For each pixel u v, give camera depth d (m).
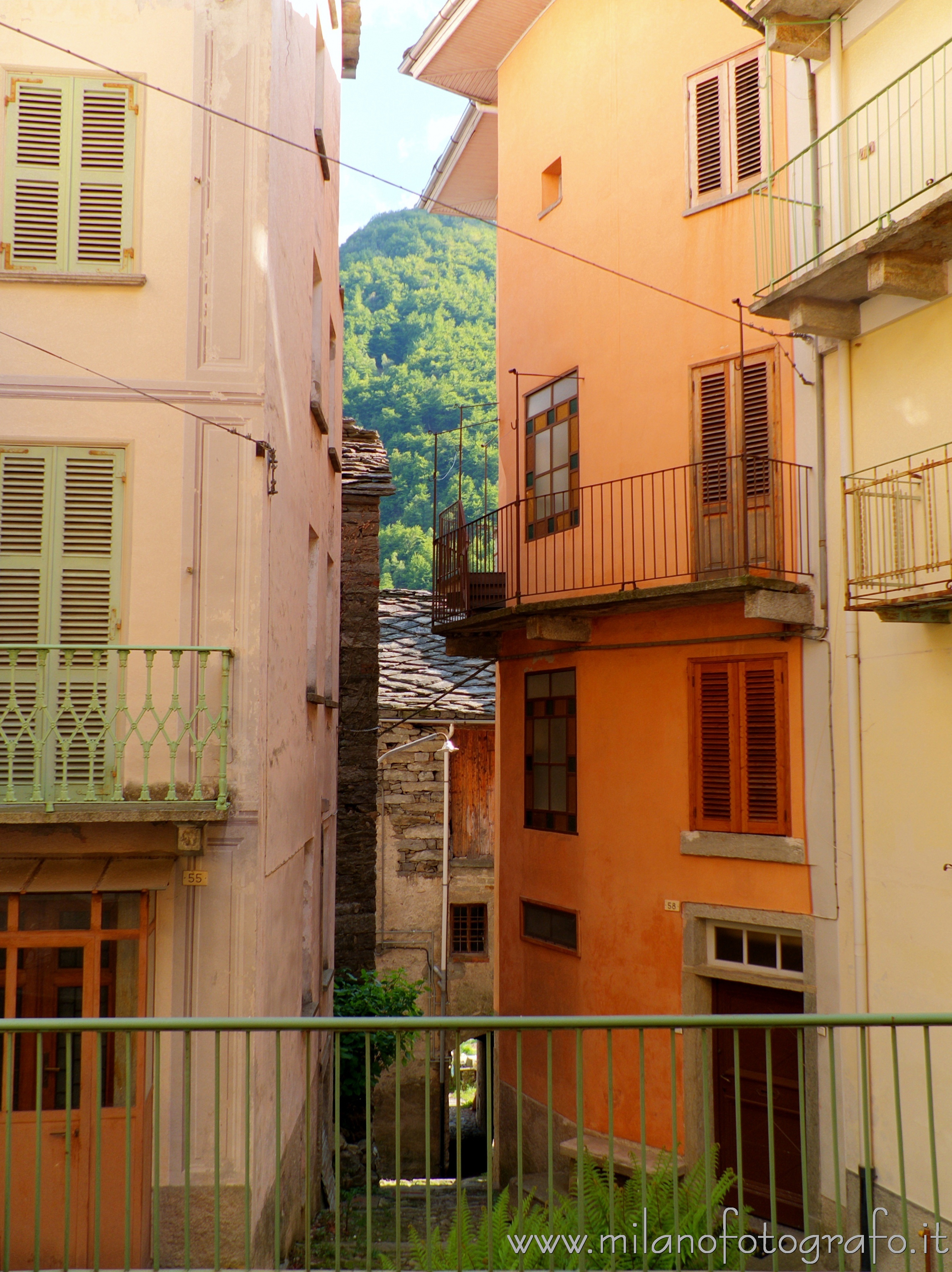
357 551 16.33
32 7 8.12
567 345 13.35
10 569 7.79
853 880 9.47
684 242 11.71
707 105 11.59
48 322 7.94
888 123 9.29
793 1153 9.98
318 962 11.88
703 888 10.90
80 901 7.60
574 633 12.25
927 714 8.80
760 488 10.79
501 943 14.12
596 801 12.24
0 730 7.10
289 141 9.16
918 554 8.84
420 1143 16.23
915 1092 8.68
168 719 7.60
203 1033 7.45
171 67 8.19
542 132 14.15
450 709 16.84
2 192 8.00
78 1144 7.14
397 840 17.02
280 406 8.76
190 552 7.88
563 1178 11.40
